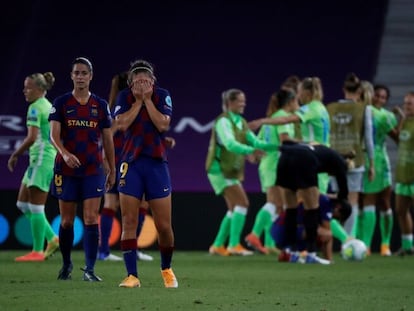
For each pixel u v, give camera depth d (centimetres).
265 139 4888
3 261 4119
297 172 4134
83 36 7069
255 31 7138
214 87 6731
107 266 3803
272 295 2712
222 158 4912
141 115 2716
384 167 5172
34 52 6944
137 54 6981
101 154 3088
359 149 4831
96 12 7206
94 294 2598
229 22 7188
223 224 5019
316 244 4503
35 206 4122
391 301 2600
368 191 5181
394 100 6794
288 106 4666
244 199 4956
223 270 3759
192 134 6341
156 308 2317
